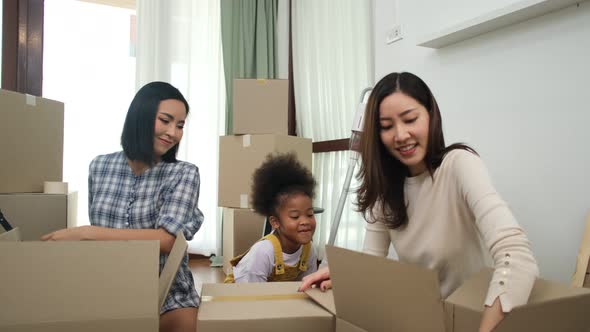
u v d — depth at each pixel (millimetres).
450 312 724
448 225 1077
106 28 3699
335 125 3215
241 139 2760
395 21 2410
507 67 1764
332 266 873
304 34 3590
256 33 3775
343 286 855
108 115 3707
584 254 1318
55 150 1955
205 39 3791
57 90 3555
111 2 3697
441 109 2092
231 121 3697
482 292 771
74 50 3607
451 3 2018
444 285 1128
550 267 1608
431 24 2143
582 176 1495
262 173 1760
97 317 735
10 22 3115
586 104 1480
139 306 748
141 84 3545
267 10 3816
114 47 3721
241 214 2762
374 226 1273
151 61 3564
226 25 3689
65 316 727
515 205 1735
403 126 1025
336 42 3186
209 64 3791
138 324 747
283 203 1626
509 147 1759
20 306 717
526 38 1687
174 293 1297
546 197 1618
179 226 1232
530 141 1672
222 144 2891
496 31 1809
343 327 870
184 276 1329
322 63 3359
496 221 850
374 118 1093
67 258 742
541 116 1631
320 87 3408
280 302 983
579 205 1505
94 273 745
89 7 3648
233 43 3713
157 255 769
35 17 3193
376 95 1072
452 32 1866
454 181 1039
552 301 705
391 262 726
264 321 869
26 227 1691
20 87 3137
